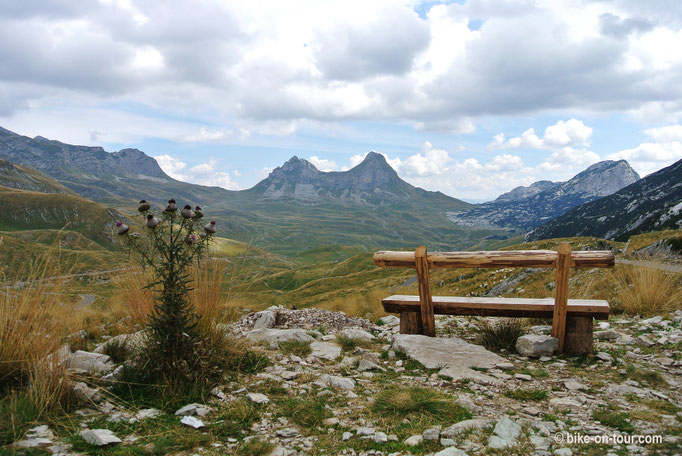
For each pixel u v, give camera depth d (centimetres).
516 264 564
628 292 897
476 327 773
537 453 290
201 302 496
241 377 466
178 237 437
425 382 471
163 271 432
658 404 388
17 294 393
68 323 475
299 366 523
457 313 624
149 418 346
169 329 430
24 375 383
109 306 678
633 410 375
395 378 489
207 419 355
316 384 455
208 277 505
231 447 305
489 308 600
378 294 1476
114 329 650
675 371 501
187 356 433
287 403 389
